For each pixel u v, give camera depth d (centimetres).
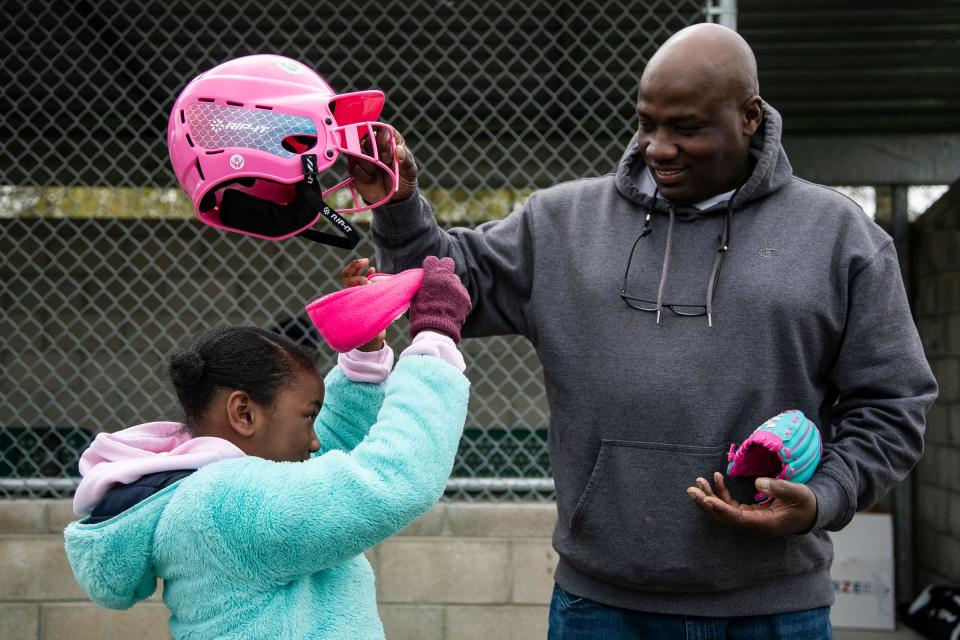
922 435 163
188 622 132
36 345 552
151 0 409
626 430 165
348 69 478
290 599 131
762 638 167
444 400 133
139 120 524
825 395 172
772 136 167
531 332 183
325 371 493
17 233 541
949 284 488
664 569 163
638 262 171
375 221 167
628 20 431
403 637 346
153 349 553
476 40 451
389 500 126
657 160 163
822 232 165
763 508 151
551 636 182
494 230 185
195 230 551
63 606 348
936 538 505
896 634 464
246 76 134
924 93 497
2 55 466
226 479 129
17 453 486
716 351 162
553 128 423
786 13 406
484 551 347
